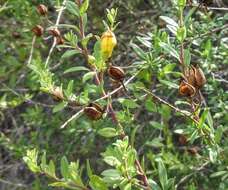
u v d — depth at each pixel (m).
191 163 0.83
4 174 1.18
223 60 0.81
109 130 0.61
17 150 1.03
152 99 0.72
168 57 0.78
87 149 1.00
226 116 0.77
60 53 1.02
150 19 0.99
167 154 0.82
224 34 0.84
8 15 1.07
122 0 1.00
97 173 1.08
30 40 1.04
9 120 1.24
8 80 1.12
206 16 0.79
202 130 0.63
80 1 0.63
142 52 0.68
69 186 0.57
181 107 0.88
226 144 0.71
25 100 0.98
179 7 0.62
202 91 0.86
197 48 0.87
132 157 0.54
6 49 1.11
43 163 0.58
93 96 0.76
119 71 0.59
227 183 0.72
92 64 0.61
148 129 0.97
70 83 0.61
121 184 0.54
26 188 1.12
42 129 1.05
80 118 0.96
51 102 1.11
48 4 0.91
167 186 0.57
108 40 0.57
